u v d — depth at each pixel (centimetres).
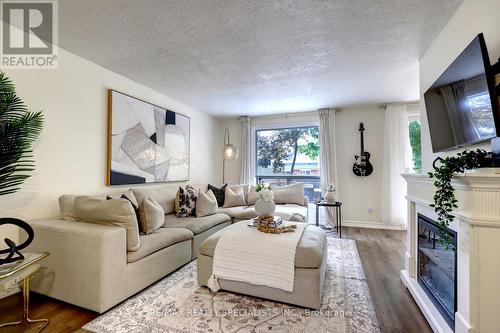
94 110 278
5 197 204
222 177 561
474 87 143
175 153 409
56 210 238
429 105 209
